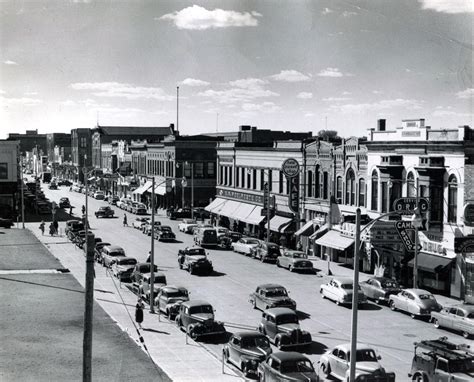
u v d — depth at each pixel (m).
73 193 147.62
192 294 41.72
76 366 24.14
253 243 60.06
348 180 54.47
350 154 53.78
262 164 71.50
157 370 23.92
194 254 51.12
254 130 104.56
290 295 41.75
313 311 37.22
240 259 57.56
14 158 96.12
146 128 171.75
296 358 22.89
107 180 151.38
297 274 49.94
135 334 30.72
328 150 57.25
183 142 98.88
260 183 72.25
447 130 42.34
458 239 39.25
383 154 48.94
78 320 31.70
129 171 124.69
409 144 45.75
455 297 41.12
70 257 56.53
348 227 50.22
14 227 81.06
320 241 53.72
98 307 36.84
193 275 48.91
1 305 34.72
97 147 167.62
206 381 23.39
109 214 95.69
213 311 32.16
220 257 58.66
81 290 39.62
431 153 43.59
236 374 24.59
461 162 40.66
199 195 100.50
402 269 46.34
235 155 79.62
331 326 33.66
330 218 56.41
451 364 22.20
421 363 23.45
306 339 28.95
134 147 127.00
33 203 107.69
